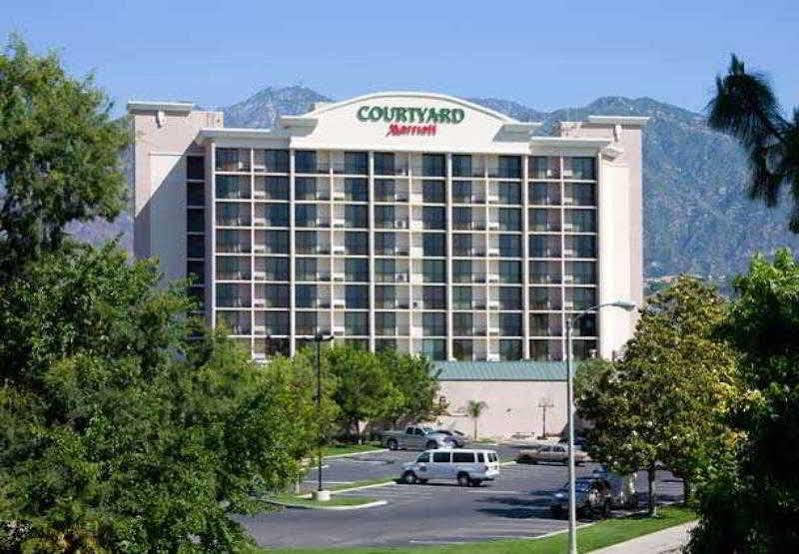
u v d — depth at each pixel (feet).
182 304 114.73
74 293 108.06
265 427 114.52
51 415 106.32
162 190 462.60
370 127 445.78
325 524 192.13
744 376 79.15
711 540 76.59
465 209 451.12
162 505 101.55
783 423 72.69
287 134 439.63
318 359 253.85
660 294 220.02
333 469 301.43
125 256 112.68
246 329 435.53
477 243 451.12
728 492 76.69
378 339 444.14
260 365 296.92
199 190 465.47
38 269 109.29
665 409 202.49
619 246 495.00
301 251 440.86
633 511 213.66
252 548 118.01
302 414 216.13
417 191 449.89
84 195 118.73
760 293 76.02
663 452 201.46
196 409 114.11
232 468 113.39
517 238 453.58
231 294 436.35
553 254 453.58
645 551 158.61
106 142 120.37
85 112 120.98
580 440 338.34
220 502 115.85
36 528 99.35
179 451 106.01
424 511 212.43
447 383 426.10
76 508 97.86
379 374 371.76
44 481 99.14
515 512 211.82
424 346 447.42
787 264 77.71
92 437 102.17
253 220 437.99
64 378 102.53
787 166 54.65
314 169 443.32
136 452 105.19
